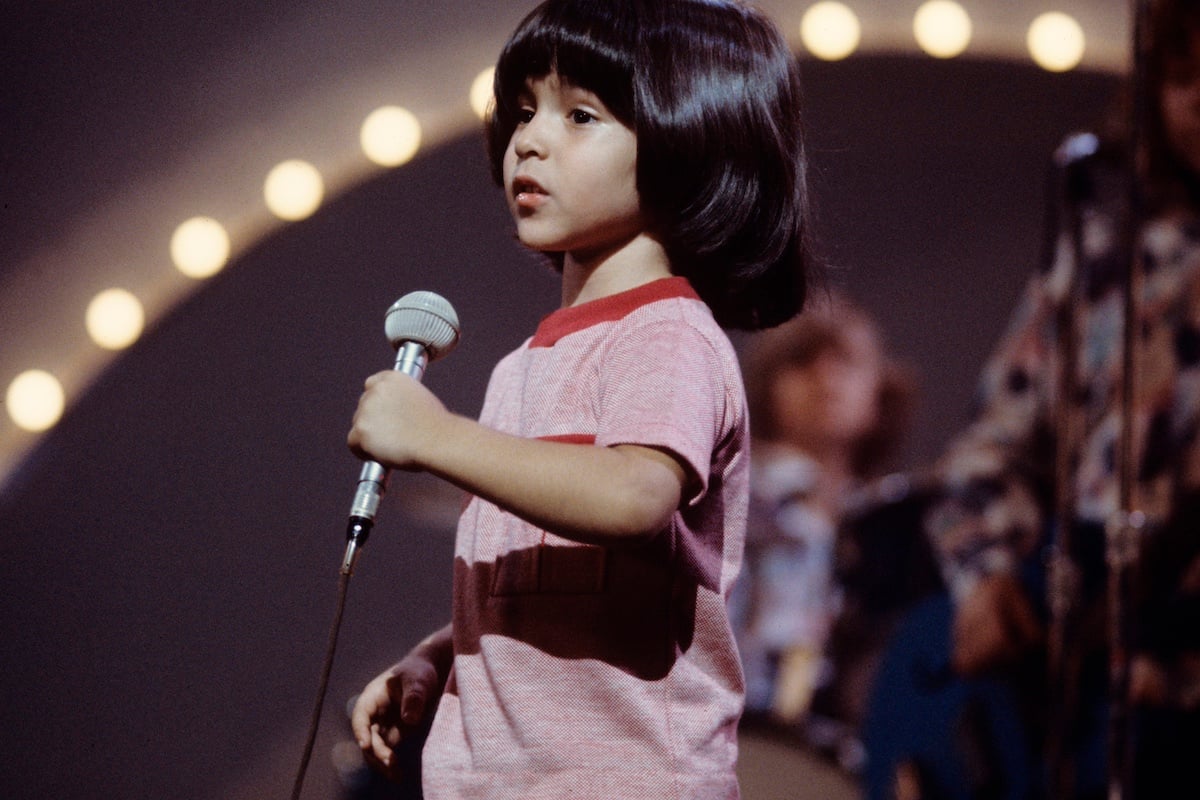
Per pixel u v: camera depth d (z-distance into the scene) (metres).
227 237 10.98
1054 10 11.23
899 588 10.34
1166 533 7.80
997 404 9.36
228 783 10.92
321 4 11.08
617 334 4.22
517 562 4.21
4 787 10.73
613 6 4.35
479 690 4.15
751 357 11.33
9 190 10.77
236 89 10.98
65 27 10.82
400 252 11.20
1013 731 9.55
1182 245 8.30
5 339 10.80
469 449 3.81
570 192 4.26
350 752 10.59
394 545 11.22
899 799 9.82
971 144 11.47
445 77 11.05
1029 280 11.41
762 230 4.52
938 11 11.12
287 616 11.10
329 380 11.20
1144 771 7.80
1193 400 8.03
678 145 4.27
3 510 10.82
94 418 10.95
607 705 4.04
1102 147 8.37
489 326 11.22
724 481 4.35
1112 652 7.07
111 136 10.89
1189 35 7.91
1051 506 9.04
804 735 10.20
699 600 4.25
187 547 11.05
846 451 11.17
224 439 11.10
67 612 10.90
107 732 10.86
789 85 4.65
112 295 10.88
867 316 11.35
